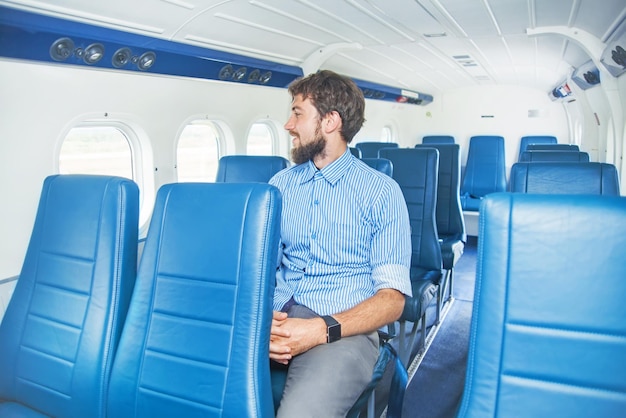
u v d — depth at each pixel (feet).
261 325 4.36
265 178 10.32
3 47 7.16
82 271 5.33
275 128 15.48
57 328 5.39
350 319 5.44
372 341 5.91
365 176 6.11
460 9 10.48
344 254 6.06
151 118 10.36
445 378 9.98
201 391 4.39
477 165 25.98
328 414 4.89
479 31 12.77
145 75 10.00
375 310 5.55
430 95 28.40
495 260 3.72
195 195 4.83
